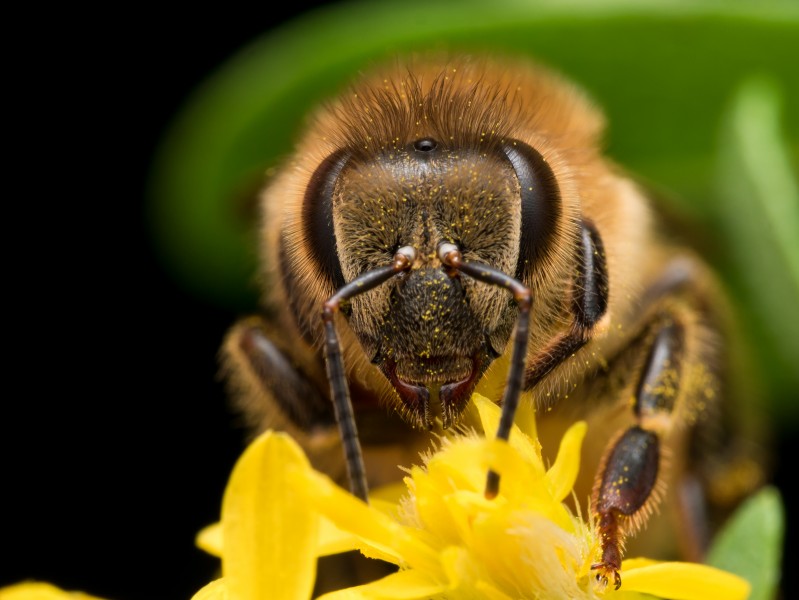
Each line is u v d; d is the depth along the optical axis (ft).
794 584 0.17
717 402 0.16
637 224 0.15
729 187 0.17
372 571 0.15
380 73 0.15
